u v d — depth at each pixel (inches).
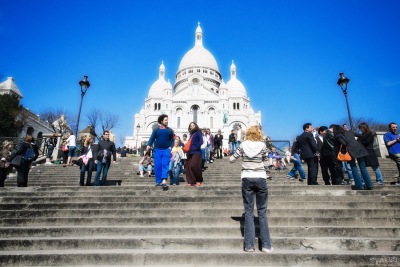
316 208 261.1
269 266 178.5
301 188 311.3
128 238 207.9
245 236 190.9
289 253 181.5
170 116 3006.9
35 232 226.1
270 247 187.0
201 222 242.5
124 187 327.3
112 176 548.7
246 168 203.9
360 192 295.9
